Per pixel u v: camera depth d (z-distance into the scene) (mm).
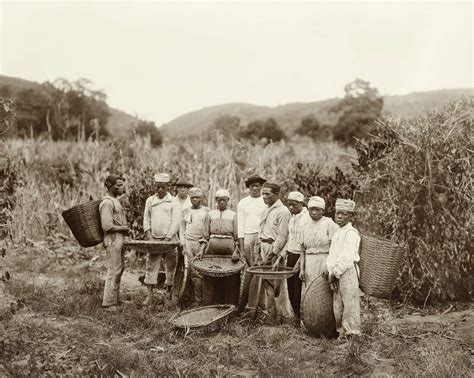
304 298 6445
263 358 5605
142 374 5246
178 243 7254
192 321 6672
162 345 6043
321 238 6660
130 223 10836
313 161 15102
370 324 6754
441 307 7988
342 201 6293
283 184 11977
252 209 7637
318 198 6652
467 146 8203
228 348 5918
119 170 13469
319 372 5324
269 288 7133
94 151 16719
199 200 7953
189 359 5695
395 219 8070
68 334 6242
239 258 7215
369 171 8797
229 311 6703
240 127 33500
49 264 10117
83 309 7266
